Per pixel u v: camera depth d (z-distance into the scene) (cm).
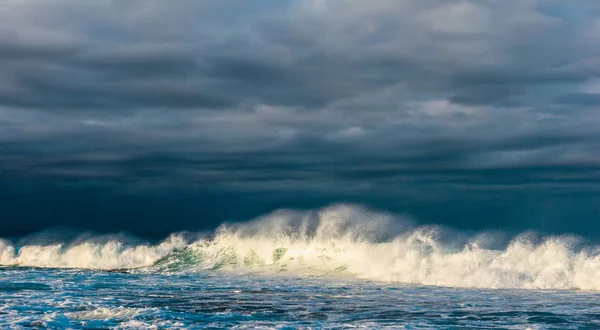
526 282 2523
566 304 1995
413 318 1727
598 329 1568
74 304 1938
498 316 1758
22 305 1895
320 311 1856
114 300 2075
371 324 1620
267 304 2009
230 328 1551
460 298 2164
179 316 1722
